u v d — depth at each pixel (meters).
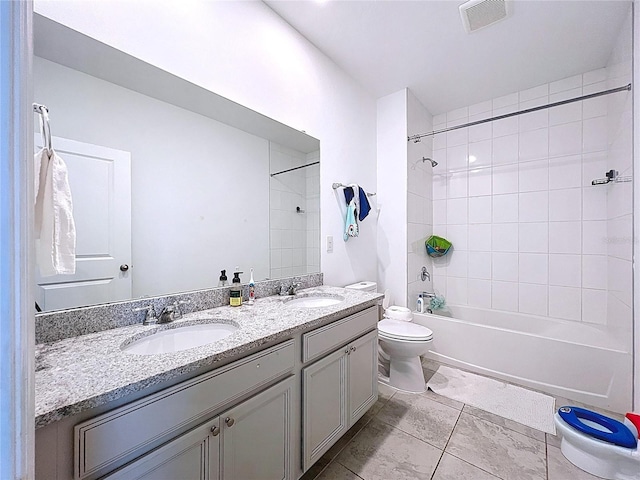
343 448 1.48
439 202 3.15
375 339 1.72
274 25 1.74
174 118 1.31
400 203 2.65
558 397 1.92
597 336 2.13
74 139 1.02
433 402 1.88
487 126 2.84
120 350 0.87
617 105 1.96
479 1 1.62
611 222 2.13
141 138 1.21
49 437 0.57
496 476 1.29
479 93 2.71
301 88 1.94
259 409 1.00
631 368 1.71
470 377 2.20
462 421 1.68
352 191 2.31
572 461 1.36
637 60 1.56
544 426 1.63
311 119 2.03
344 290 1.91
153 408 0.72
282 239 1.86
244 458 0.95
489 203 2.83
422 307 2.65
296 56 1.90
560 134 2.46
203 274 1.43
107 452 0.64
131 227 1.18
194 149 1.39
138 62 1.17
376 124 2.79
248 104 1.60
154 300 1.20
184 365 0.76
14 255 0.32
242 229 1.62
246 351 0.95
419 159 2.88
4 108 0.31
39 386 0.65
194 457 0.81
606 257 2.26
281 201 1.84
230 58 1.51
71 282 1.00
